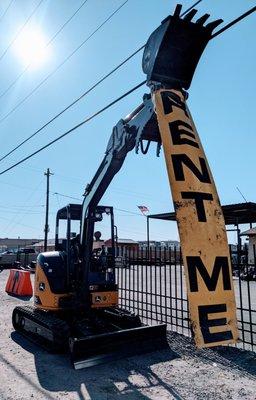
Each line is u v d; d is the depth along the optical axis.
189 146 4.11
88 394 5.52
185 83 5.41
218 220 3.75
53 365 6.89
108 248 9.05
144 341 7.47
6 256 36.16
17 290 17.05
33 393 5.54
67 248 8.69
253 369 6.48
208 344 3.25
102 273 8.66
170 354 7.38
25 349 8.09
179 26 5.37
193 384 5.88
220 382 5.95
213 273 3.50
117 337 7.17
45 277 8.67
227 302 3.44
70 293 8.48
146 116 6.07
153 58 5.37
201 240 3.60
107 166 7.55
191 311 3.32
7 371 6.56
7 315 12.05
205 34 5.50
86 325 8.20
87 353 6.82
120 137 7.07
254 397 5.37
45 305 8.52
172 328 9.48
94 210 8.41
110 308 8.95
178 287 19.30
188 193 3.79
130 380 6.08
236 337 3.35
